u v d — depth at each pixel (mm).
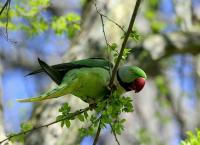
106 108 8250
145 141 20516
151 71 22812
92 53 13266
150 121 22594
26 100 8062
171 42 15352
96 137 8203
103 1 13914
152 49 14859
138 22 21953
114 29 13609
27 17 12492
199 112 22406
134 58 14461
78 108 12180
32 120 12109
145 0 22172
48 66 8781
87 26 13656
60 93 8703
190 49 15711
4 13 12133
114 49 8656
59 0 21203
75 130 12031
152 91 23281
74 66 9023
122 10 13984
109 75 8922
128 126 22016
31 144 11781
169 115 22719
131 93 22797
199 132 9531
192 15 20578
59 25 12391
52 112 12094
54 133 11930
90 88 8883
